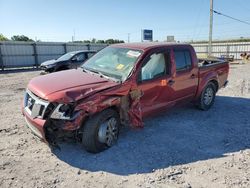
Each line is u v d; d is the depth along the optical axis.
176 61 5.21
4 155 3.88
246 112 6.34
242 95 8.31
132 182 3.24
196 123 5.46
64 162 3.72
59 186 3.13
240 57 30.42
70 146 4.22
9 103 7.19
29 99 4.04
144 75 4.49
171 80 5.02
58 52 24.62
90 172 3.47
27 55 22.36
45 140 3.64
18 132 4.82
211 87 6.50
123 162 3.73
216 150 4.18
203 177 3.37
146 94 4.54
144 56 4.55
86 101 3.65
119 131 4.43
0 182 3.18
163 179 3.31
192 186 3.16
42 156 3.88
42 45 23.27
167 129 5.06
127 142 4.40
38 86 3.98
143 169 3.55
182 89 5.40
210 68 6.31
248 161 3.80
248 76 13.12
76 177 3.34
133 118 4.30
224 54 32.19
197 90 5.96
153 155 3.96
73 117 3.56
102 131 3.94
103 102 3.81
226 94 8.48
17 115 5.93
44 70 13.41
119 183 3.21
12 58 21.44
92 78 4.29
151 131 4.94
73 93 3.66
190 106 6.72
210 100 6.51
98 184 3.19
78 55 13.67
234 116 6.00
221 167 3.63
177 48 5.32
